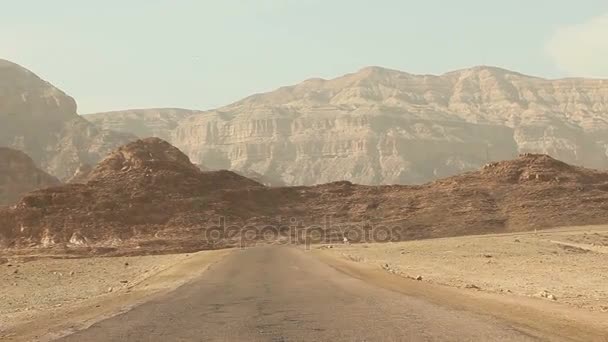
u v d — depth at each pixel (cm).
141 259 7225
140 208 11838
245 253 6931
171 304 2348
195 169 14400
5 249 10662
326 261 5141
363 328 1694
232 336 1627
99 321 1941
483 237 9606
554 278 3609
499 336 1529
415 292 2606
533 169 13650
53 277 4934
